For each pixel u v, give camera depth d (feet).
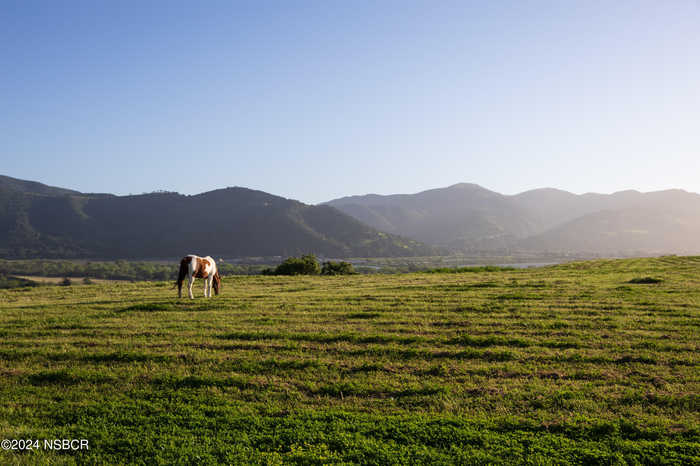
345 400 32.37
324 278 117.08
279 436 26.25
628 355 39.09
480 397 31.96
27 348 44.27
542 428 27.12
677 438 25.27
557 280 89.61
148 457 24.40
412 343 44.29
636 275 95.14
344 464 22.94
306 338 46.39
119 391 34.53
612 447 24.31
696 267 107.34
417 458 23.43
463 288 80.84
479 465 22.71
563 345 42.70
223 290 88.48
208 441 25.80
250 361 39.78
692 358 37.76
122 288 95.76
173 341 46.09
